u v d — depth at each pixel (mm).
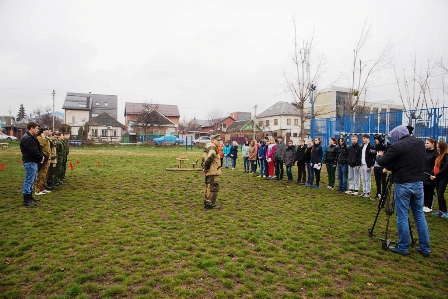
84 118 67000
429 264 4594
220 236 5527
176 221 6398
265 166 13133
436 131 13047
